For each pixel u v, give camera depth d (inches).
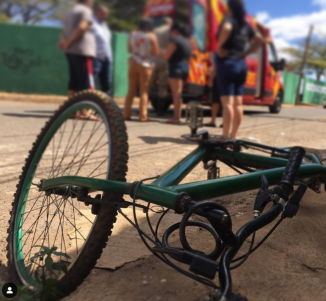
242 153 88.4
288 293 57.9
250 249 53.2
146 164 140.1
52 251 63.4
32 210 86.5
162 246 49.1
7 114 287.1
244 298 42.9
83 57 241.4
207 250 70.2
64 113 86.0
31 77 569.6
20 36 561.3
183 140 193.0
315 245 71.9
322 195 97.5
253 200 97.7
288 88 995.9
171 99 325.7
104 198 60.2
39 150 85.7
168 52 257.1
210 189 60.6
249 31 178.1
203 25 299.7
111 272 66.0
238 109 181.5
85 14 235.3
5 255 76.5
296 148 68.3
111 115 73.1
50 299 59.3
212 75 248.2
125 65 595.5
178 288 59.6
